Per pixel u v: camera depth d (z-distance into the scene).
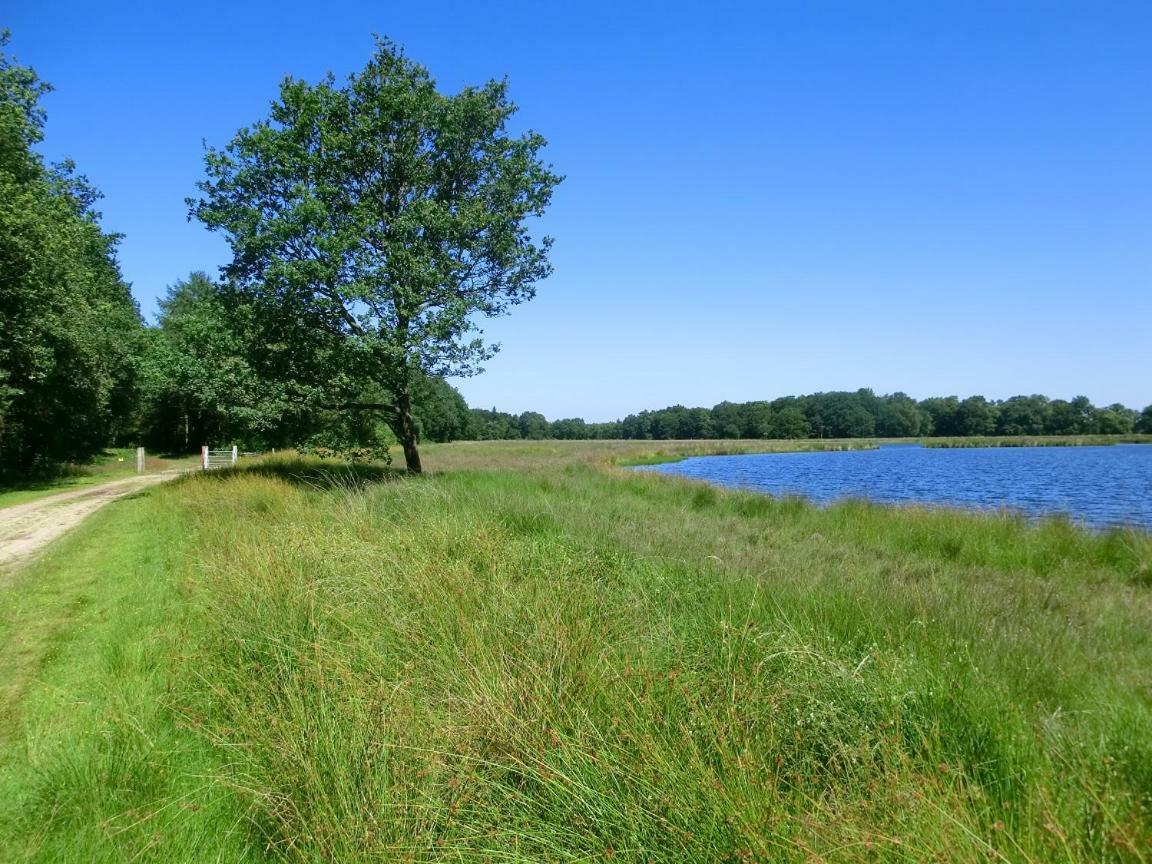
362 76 16.83
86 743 3.73
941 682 3.57
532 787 2.89
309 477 17.31
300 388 15.74
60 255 25.58
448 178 17.61
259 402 16.14
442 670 3.93
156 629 5.80
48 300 24.19
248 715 3.71
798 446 76.88
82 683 4.76
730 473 37.78
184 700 4.22
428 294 16.06
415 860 2.54
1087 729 3.31
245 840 2.96
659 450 65.38
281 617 5.03
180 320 17.11
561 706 3.29
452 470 22.25
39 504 18.06
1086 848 2.25
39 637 5.87
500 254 17.36
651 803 2.58
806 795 2.67
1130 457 52.66
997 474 35.25
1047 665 4.46
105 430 40.75
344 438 17.25
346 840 2.62
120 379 37.16
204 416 49.38
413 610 5.06
